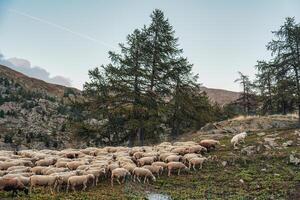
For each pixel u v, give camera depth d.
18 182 17.14
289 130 30.77
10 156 24.36
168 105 42.09
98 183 19.56
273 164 22.31
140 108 38.72
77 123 40.75
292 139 27.20
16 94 137.00
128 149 26.77
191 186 19.16
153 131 41.31
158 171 20.75
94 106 40.56
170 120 45.41
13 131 102.12
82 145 66.38
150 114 38.69
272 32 38.38
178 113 44.81
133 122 38.25
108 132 40.75
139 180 19.70
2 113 112.69
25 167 20.28
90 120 47.97
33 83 196.62
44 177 17.78
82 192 17.67
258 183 19.00
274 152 24.12
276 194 17.45
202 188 18.67
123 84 40.00
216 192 18.03
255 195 17.48
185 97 44.50
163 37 42.78
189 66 43.34
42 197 16.72
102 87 40.38
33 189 17.88
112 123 40.81
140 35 41.78
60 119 119.81
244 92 60.91
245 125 35.88
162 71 41.91
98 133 40.38
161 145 27.53
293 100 36.22
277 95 36.91
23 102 128.88
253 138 29.06
